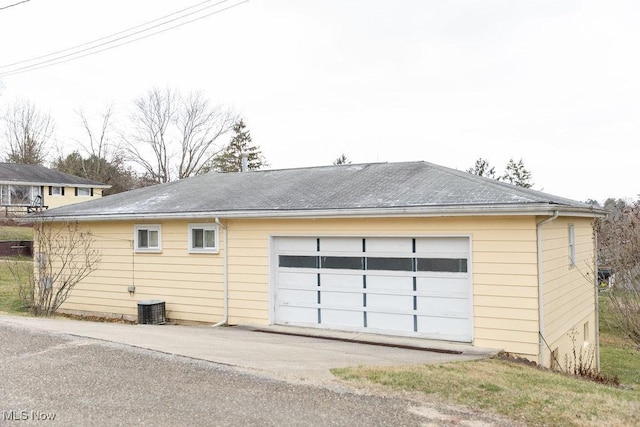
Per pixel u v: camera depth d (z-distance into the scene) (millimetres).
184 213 11328
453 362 7129
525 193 9469
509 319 8344
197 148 45188
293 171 14453
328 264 10195
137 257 12344
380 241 9672
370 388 5328
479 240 8617
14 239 27406
